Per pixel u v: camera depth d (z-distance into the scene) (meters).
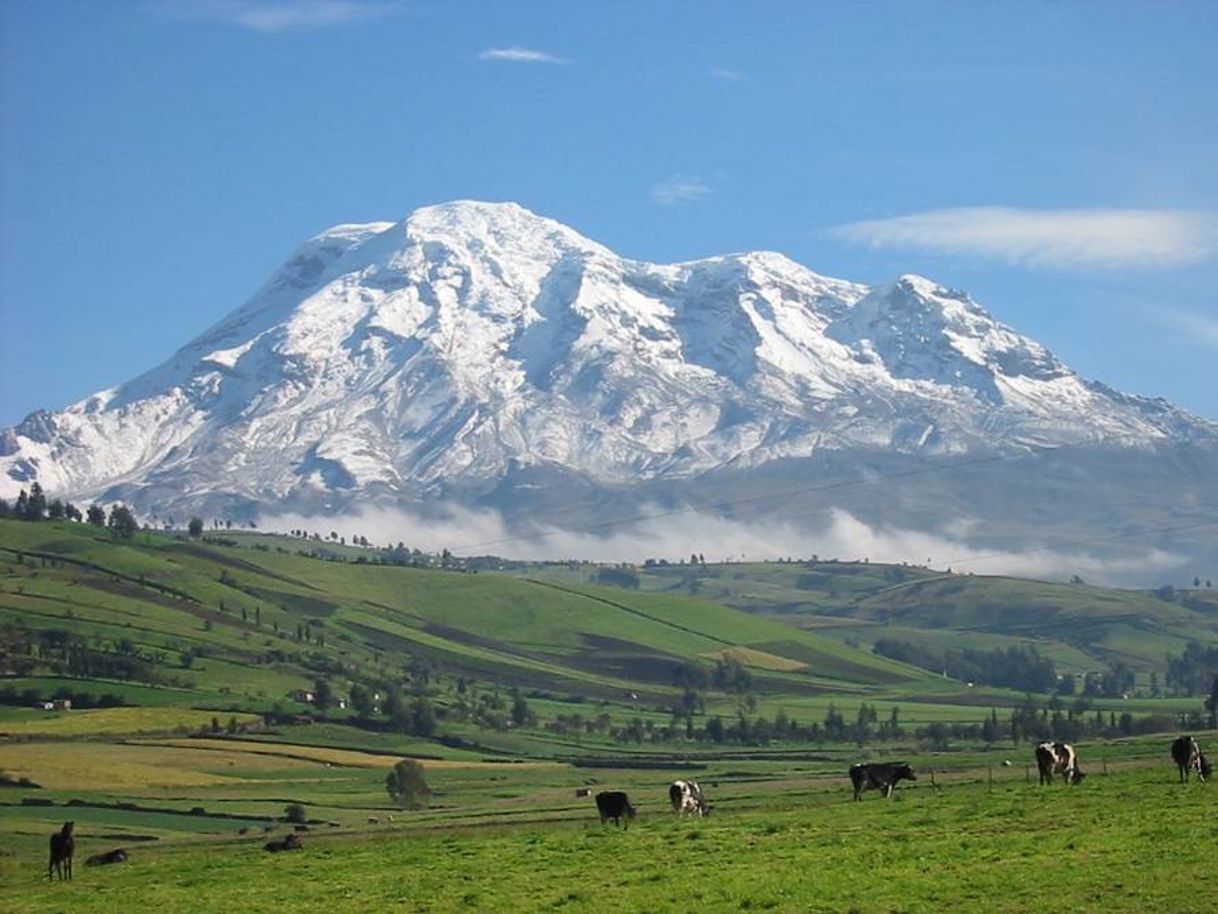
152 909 76.38
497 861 85.44
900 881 69.44
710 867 76.94
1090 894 64.81
